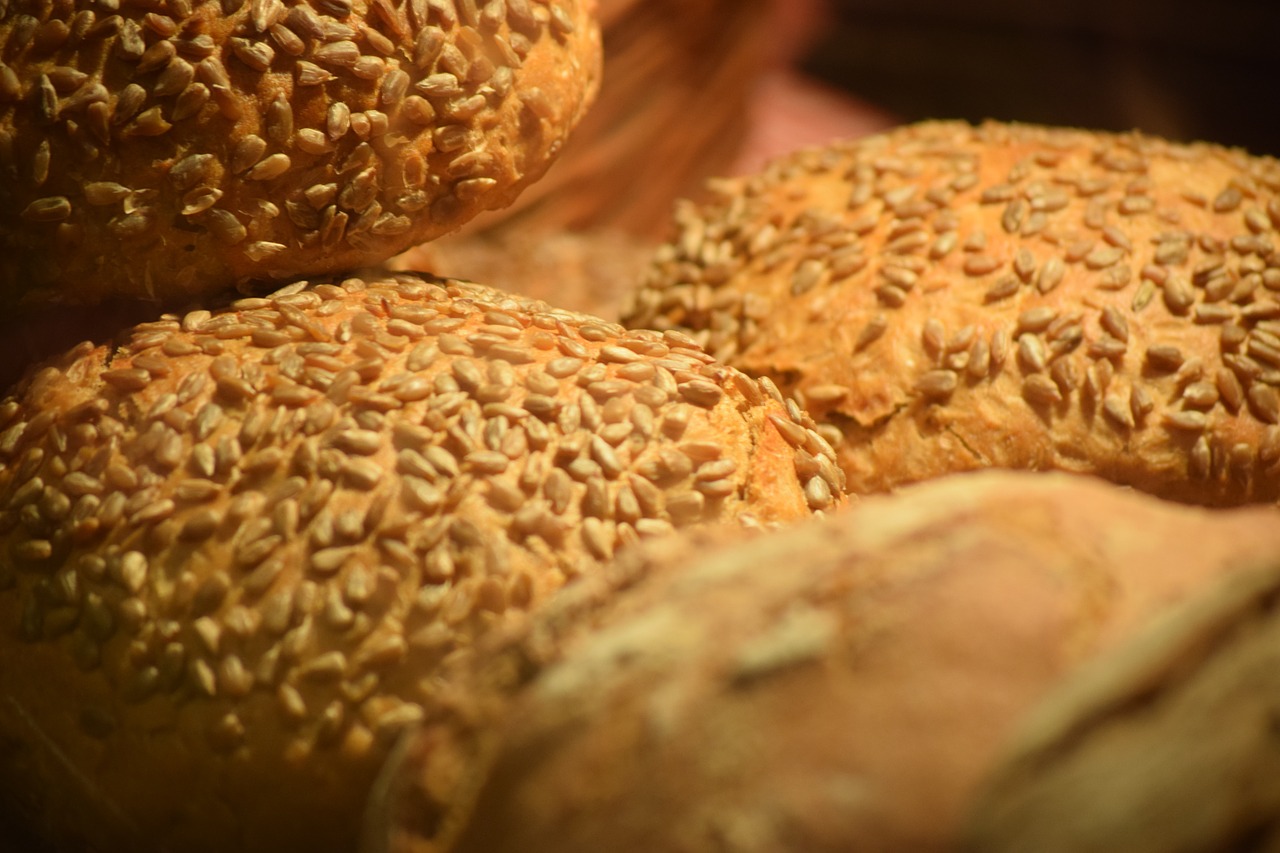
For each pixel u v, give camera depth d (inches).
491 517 22.4
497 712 20.5
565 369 23.3
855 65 58.2
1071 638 19.3
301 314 23.7
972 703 19.1
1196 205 26.1
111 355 23.7
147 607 22.3
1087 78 55.6
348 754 22.1
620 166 43.5
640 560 20.9
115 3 23.5
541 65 24.8
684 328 27.4
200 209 23.7
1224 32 54.0
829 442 25.8
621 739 19.7
